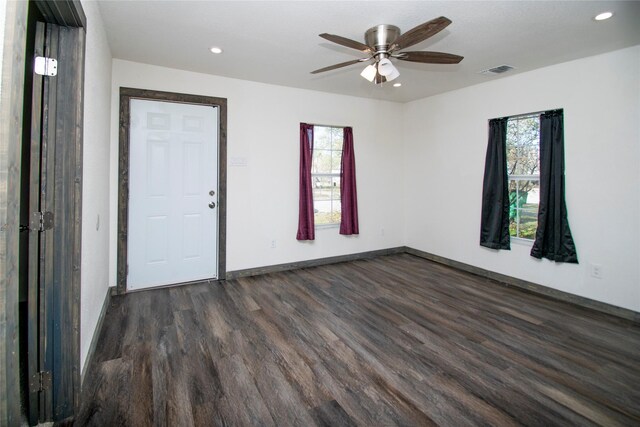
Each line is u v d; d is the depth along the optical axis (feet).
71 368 5.48
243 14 7.92
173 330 8.66
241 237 13.29
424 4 7.40
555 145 11.18
